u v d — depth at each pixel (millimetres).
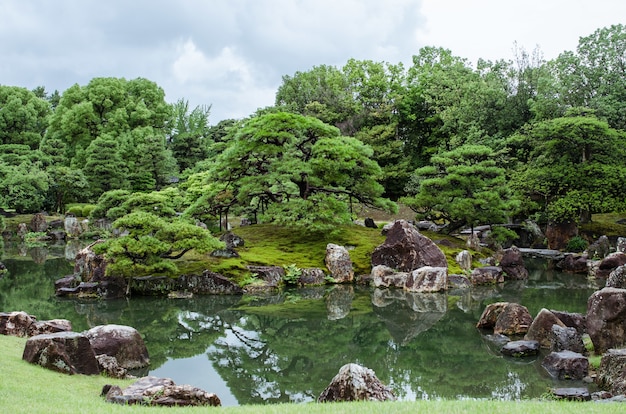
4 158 61219
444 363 17000
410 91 62188
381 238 36531
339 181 35781
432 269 29094
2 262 38688
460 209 35938
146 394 10359
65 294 27094
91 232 53844
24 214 59281
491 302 25781
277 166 34188
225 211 39312
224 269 29484
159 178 61719
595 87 46594
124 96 74875
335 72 66688
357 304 25875
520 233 43094
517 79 51312
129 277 27609
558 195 40594
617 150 39781
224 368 16688
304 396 14203
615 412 8359
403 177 56844
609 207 37125
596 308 15945
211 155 72000
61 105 73375
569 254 35562
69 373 12117
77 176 58188
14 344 14453
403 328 21578
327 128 35625
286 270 30453
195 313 23969
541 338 18203
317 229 34281
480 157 38594
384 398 10523
